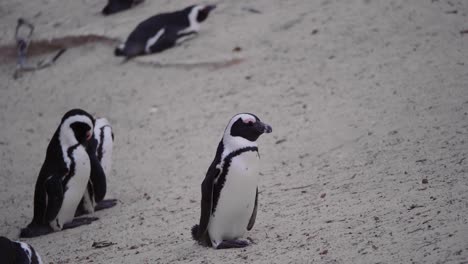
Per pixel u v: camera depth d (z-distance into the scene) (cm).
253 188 978
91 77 2177
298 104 1692
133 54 2202
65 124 1288
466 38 1792
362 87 1681
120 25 2402
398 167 1224
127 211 1348
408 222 932
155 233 1173
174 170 1531
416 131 1375
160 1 2561
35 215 1320
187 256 1002
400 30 1925
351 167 1299
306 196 1200
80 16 2606
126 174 1577
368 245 884
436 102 1487
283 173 1366
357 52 1873
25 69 2362
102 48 2341
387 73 1714
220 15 2311
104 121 1508
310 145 1475
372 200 1083
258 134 960
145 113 1872
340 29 2011
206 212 978
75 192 1303
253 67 1952
